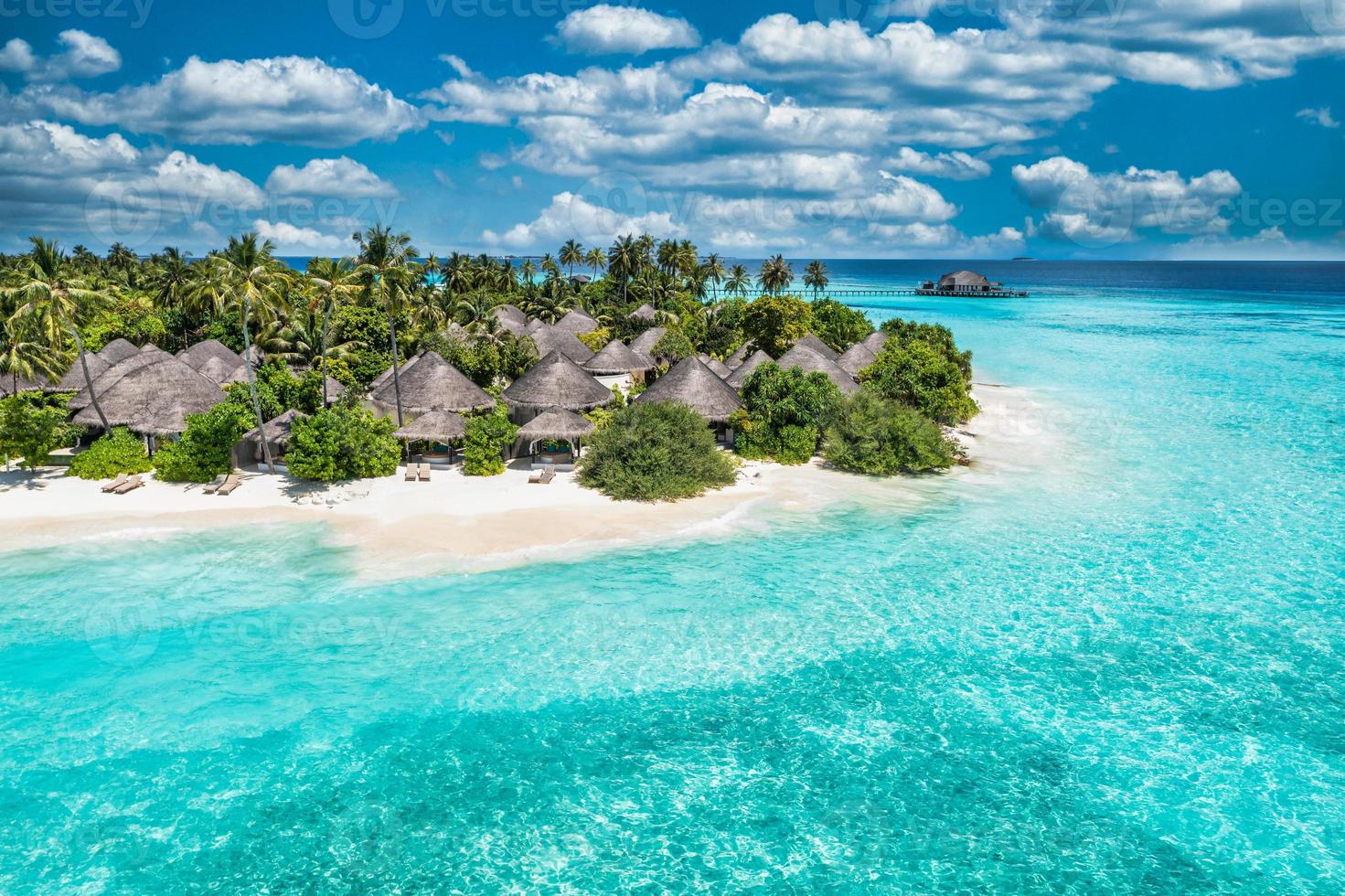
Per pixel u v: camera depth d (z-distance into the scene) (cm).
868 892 1570
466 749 1967
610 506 3575
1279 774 1884
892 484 3997
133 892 1553
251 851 1658
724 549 3112
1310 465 4312
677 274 12888
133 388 4388
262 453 4162
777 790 1845
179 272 7988
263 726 2036
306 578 2800
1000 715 2105
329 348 5353
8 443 3828
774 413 4494
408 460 4269
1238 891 1577
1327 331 11894
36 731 2003
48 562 2916
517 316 8856
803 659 2347
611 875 1605
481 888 1574
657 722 2072
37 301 3909
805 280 14612
